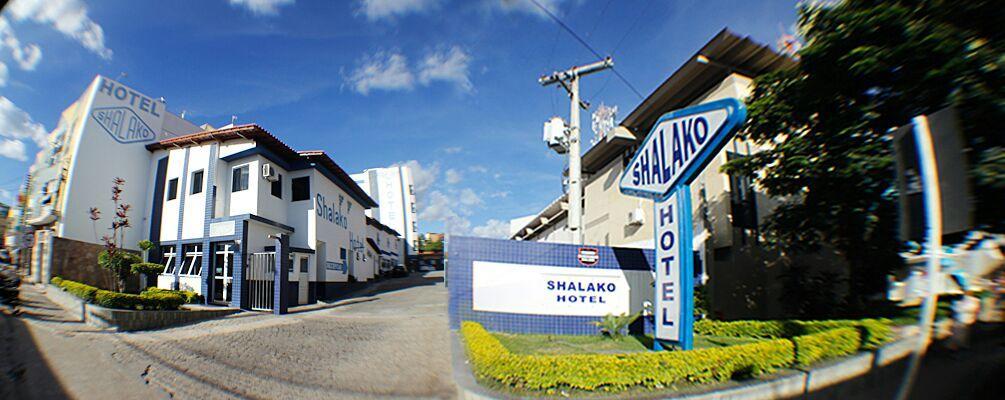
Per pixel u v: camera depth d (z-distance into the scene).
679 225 6.67
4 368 5.52
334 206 21.27
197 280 14.78
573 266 10.12
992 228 6.52
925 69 6.60
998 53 5.85
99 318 8.92
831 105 8.36
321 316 12.41
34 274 14.35
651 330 10.02
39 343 6.95
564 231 26.12
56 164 16.41
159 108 18.42
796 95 8.76
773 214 10.35
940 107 6.58
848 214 8.58
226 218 14.92
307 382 5.70
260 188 16.17
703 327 9.75
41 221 15.27
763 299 12.04
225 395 5.07
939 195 2.84
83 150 15.51
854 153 7.75
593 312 10.00
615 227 17.98
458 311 9.58
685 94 14.40
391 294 21.36
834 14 7.66
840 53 7.60
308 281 17.41
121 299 9.55
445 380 5.91
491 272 9.79
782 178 9.36
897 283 9.12
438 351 7.68
